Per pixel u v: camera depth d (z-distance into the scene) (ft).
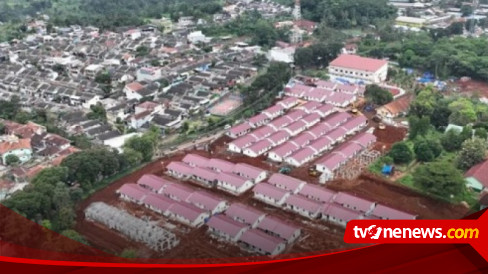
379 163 174.91
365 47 332.19
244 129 209.97
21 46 359.87
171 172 173.88
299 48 309.01
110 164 166.81
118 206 151.84
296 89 255.91
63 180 154.20
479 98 245.24
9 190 160.66
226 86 267.59
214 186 164.25
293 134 205.87
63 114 235.81
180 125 223.30
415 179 156.97
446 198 151.64
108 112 237.25
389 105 229.25
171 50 340.59
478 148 170.30
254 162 182.91
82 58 336.29
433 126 212.23
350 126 207.62
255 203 153.17
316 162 176.65
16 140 192.95
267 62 314.14
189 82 274.57
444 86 266.16
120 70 298.76
